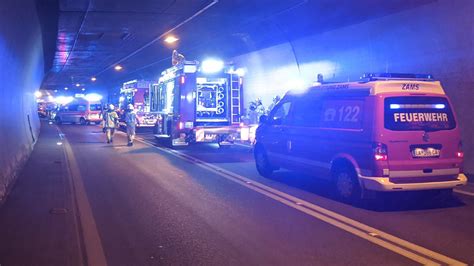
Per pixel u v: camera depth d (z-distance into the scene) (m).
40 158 15.41
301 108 10.33
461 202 8.82
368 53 15.21
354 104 8.66
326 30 16.89
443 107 8.48
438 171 8.24
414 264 5.45
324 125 9.41
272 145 11.30
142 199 9.09
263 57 22.95
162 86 20.70
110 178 11.58
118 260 5.64
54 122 47.56
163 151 18.22
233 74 18.06
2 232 6.60
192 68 17.62
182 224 7.27
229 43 23.94
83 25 18.78
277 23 18.25
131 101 30.27
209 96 17.88
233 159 15.55
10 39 10.77
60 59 32.69
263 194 9.58
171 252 5.94
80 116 44.03
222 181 11.12
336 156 8.95
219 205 8.56
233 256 5.77
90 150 18.53
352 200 8.60
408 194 9.30
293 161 10.44
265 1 14.73
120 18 17.41
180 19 17.78
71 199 8.87
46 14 15.68
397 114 8.12
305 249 6.02
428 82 8.51
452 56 11.79
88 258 5.71
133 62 34.81
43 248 5.91
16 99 14.14
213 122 17.88
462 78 11.56
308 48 18.77
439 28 12.00
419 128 8.18
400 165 8.02
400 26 13.37
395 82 8.29
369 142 8.12
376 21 14.25
